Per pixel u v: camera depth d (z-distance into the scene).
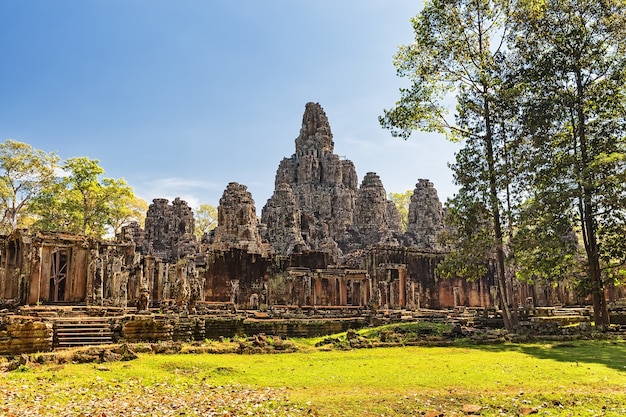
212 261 58.94
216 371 17.86
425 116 38.94
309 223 86.38
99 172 70.25
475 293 69.25
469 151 37.19
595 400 13.00
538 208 36.00
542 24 38.09
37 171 66.94
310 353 23.61
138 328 26.61
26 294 33.78
